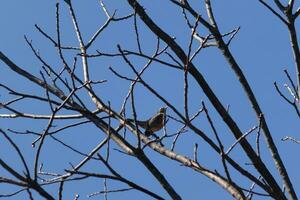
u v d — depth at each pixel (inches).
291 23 399.5
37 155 346.6
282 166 391.5
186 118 373.4
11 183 340.2
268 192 364.8
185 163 390.0
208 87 396.5
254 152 375.2
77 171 362.3
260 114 382.6
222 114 392.8
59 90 444.5
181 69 388.5
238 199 366.3
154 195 368.2
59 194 361.1
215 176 384.2
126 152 384.8
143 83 374.3
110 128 393.4
